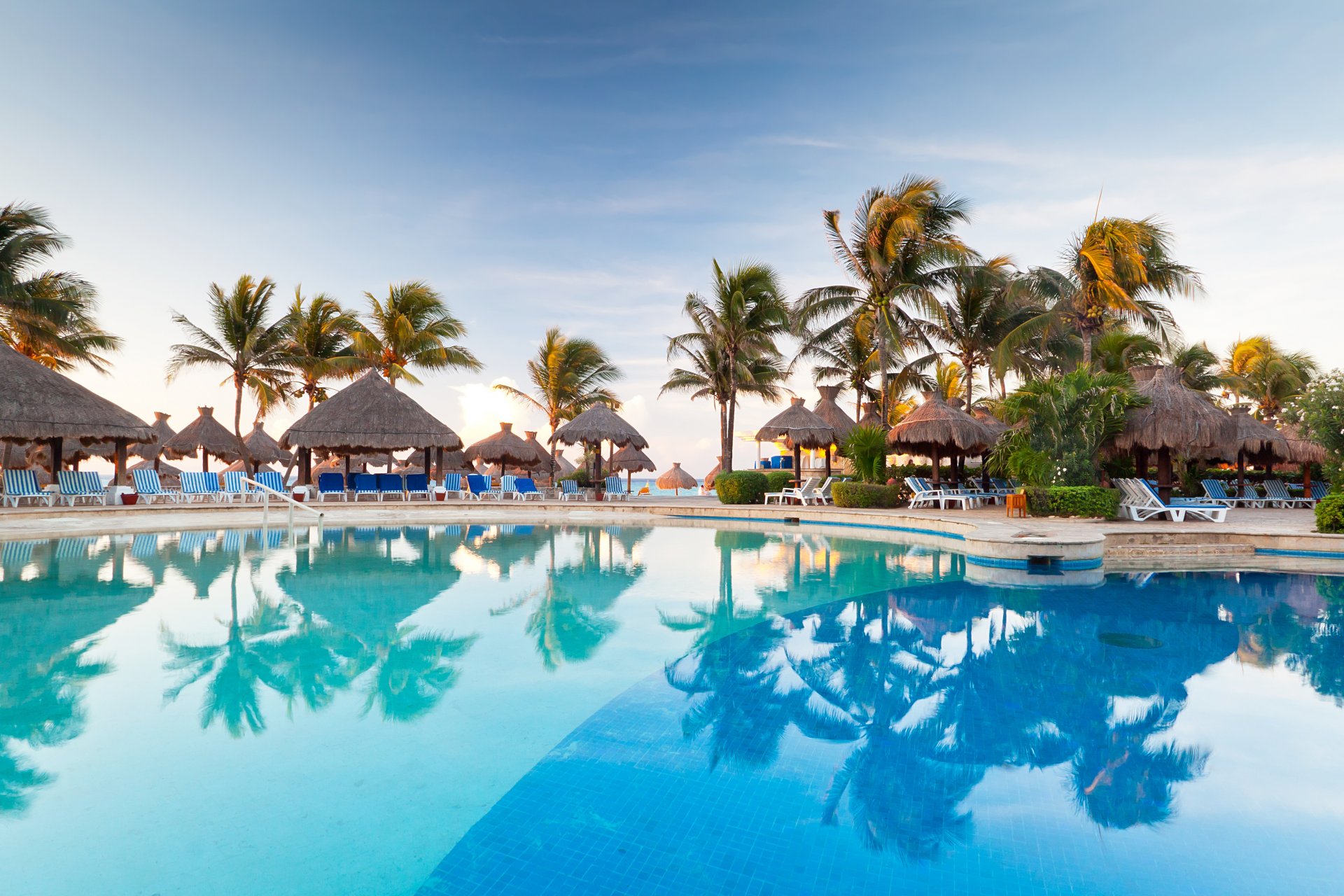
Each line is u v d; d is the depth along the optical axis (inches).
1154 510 479.2
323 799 106.3
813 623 231.8
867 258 805.2
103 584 289.0
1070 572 339.3
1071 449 532.7
